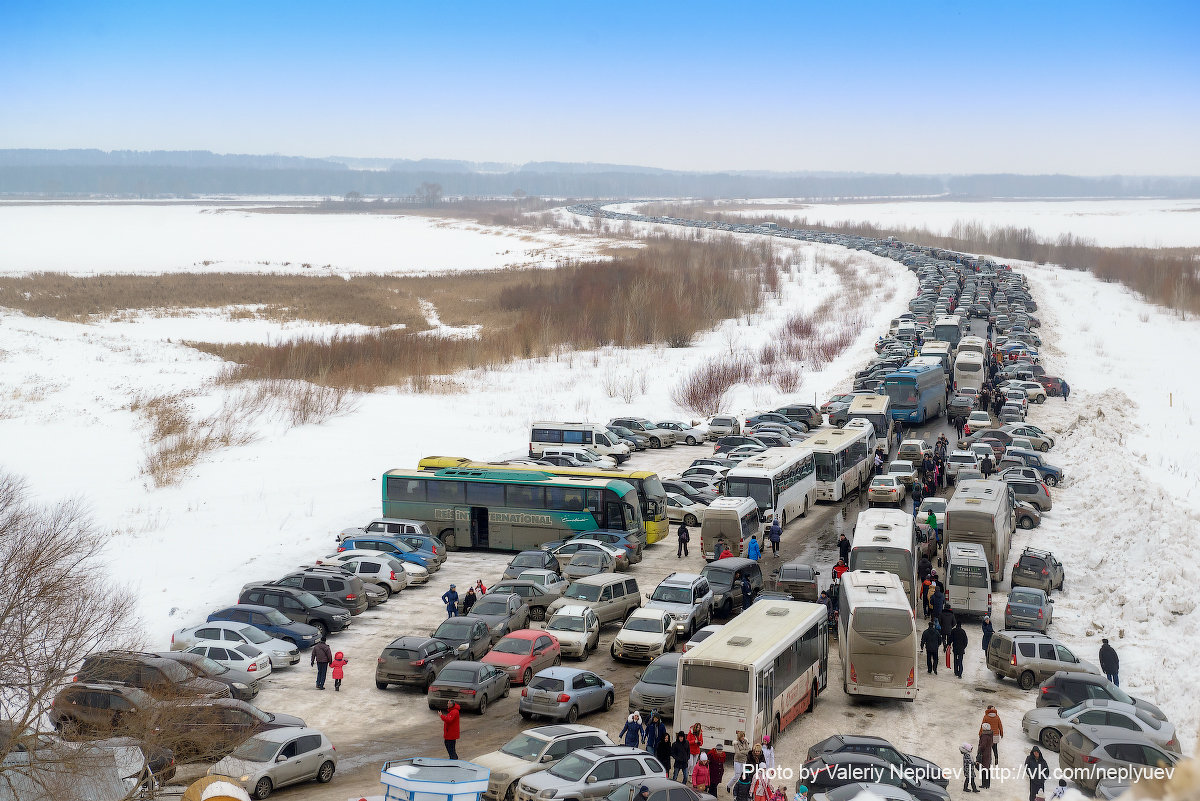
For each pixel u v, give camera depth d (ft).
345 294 524.52
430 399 290.56
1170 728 92.22
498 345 366.02
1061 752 92.22
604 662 127.34
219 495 195.52
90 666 94.27
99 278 575.79
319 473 214.48
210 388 279.69
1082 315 460.14
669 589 136.77
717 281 490.08
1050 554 148.15
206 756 87.30
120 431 237.66
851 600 112.57
